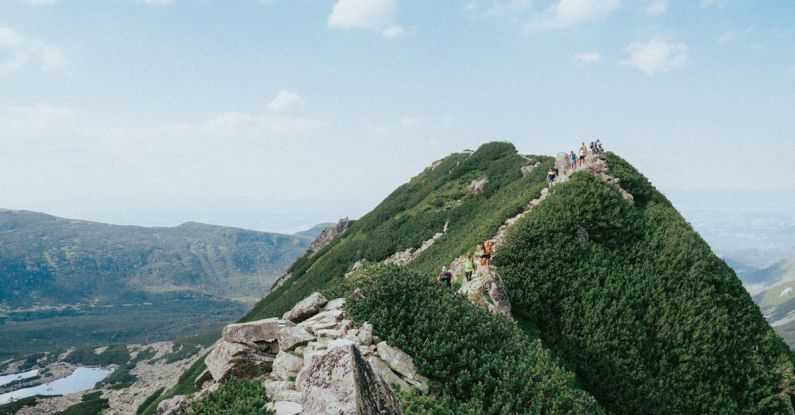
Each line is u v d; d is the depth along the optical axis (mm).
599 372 22297
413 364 14859
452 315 17312
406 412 12445
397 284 18156
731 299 27031
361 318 16828
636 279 26625
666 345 23812
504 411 13656
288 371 14531
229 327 16719
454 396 14352
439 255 46469
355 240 77625
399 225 71688
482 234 34031
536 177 56281
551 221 29500
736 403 22094
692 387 22312
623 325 23922
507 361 15828
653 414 20922
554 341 23500
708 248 30828
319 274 70562
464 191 75000
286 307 66688
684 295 26188
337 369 7785
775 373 23641
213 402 13852
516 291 25391
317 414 7223
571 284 26000
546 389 15188
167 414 14156
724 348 23797
